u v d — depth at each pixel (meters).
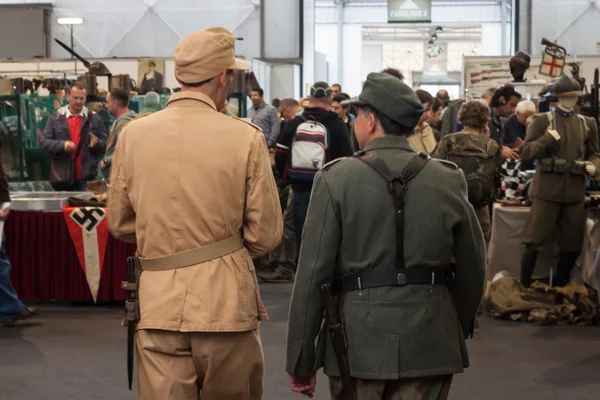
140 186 2.58
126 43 21.77
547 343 5.56
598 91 6.94
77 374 4.80
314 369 2.53
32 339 5.60
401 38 41.62
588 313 6.13
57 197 6.87
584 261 6.36
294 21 21.56
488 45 31.52
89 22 21.70
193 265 2.54
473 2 29.89
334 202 2.44
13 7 21.17
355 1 31.48
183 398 2.52
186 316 2.49
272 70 21.70
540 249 6.22
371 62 43.00
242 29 21.66
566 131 6.12
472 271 2.54
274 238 2.63
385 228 2.43
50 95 9.61
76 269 6.57
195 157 2.56
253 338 2.61
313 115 7.06
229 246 2.58
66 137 7.89
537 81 9.76
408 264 2.43
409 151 2.51
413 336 2.39
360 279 2.44
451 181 2.49
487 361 5.12
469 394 4.48
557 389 4.57
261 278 7.95
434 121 8.01
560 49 9.95
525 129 7.61
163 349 2.52
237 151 2.57
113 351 5.29
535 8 21.56
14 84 10.53
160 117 2.62
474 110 5.47
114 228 2.71
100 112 9.23
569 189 6.14
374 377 2.38
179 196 2.54
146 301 2.54
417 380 2.42
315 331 2.49
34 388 4.54
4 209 5.49
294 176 7.00
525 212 6.70
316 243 2.45
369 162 2.47
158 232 2.55
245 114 8.88
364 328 2.40
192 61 2.61
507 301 6.27
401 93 2.50
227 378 2.56
